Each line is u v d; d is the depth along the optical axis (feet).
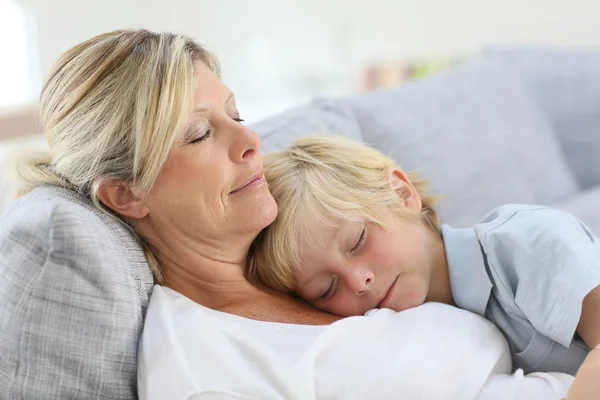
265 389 2.55
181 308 2.94
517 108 6.30
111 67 2.96
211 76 3.19
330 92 9.90
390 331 2.99
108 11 9.72
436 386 2.78
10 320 2.65
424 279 3.48
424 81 6.01
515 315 3.37
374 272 3.36
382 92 5.69
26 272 2.65
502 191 5.76
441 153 5.49
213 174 3.04
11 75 8.90
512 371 3.48
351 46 9.62
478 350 3.04
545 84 6.91
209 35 10.36
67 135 3.01
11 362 2.67
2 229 2.76
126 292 2.80
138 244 3.15
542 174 6.14
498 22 8.64
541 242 3.30
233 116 3.30
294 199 3.50
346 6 9.48
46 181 3.16
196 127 3.02
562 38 8.37
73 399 2.73
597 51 6.96
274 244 3.48
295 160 3.74
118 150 2.96
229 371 2.58
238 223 3.17
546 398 2.95
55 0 9.05
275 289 3.62
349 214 3.39
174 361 2.62
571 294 3.10
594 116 6.77
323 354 2.78
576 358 3.35
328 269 3.39
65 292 2.66
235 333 2.77
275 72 10.19
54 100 3.07
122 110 2.91
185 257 3.23
